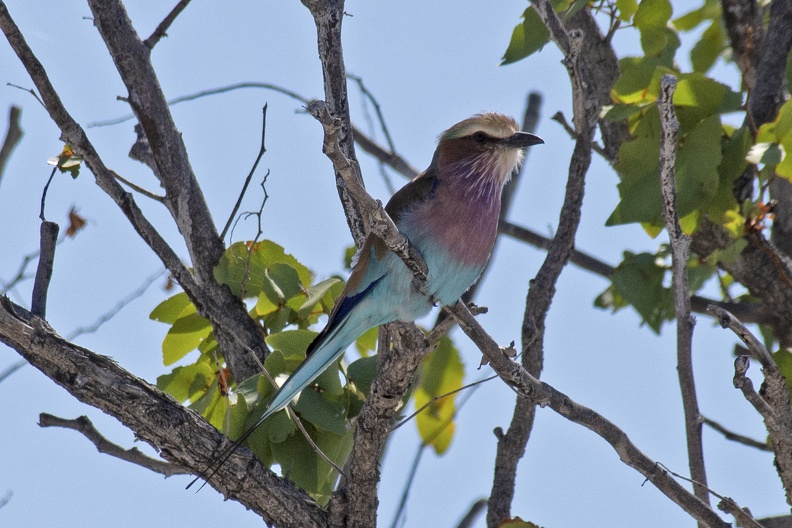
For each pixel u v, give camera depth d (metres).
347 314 9.91
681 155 10.90
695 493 9.91
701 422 9.98
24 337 8.69
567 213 11.27
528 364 11.08
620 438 9.31
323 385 10.20
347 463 10.43
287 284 11.21
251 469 9.26
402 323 8.45
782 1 12.12
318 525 9.40
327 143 6.91
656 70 11.08
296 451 10.01
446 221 10.16
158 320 11.60
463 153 10.45
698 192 10.85
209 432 9.09
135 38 11.09
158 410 8.88
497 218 10.65
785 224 12.14
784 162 10.31
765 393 9.09
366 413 8.96
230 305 11.22
